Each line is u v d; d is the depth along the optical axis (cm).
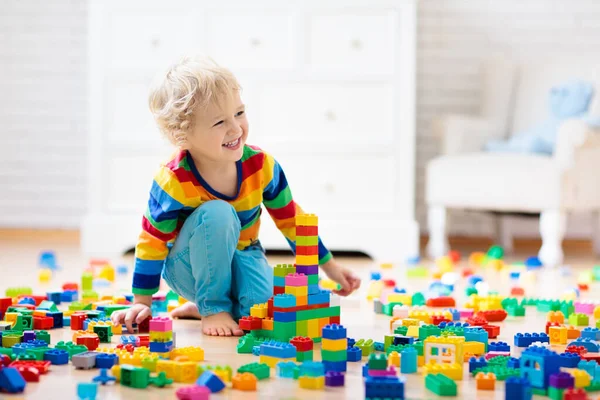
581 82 368
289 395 123
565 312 218
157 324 145
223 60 376
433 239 385
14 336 159
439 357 142
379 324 194
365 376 132
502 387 129
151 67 374
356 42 373
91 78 376
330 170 377
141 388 127
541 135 369
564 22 452
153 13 374
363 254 403
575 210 353
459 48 455
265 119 378
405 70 372
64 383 131
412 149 373
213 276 177
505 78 409
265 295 184
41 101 473
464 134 395
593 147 346
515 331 189
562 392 121
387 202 376
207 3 373
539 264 344
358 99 375
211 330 177
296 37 374
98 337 160
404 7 370
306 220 163
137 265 177
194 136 171
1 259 348
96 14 374
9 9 469
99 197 378
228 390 126
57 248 396
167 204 174
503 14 453
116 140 376
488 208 363
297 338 147
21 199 475
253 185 182
